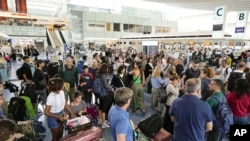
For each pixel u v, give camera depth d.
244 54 10.12
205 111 1.79
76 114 3.12
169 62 5.60
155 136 2.67
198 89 1.92
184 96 1.93
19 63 14.05
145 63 6.26
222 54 12.50
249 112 2.62
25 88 3.88
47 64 5.85
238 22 12.99
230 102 2.62
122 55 9.55
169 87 3.41
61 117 2.57
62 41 12.35
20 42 25.16
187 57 12.16
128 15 32.97
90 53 10.23
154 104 4.74
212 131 2.37
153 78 4.71
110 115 1.66
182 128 1.85
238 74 3.71
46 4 28.41
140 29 34.53
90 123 2.85
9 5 9.84
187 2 16.66
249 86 2.58
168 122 2.94
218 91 2.46
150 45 11.51
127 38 25.00
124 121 1.54
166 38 17.03
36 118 3.96
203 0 15.42
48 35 12.02
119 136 1.49
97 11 31.27
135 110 4.50
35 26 26.67
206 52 13.99
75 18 28.19
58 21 11.63
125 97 1.60
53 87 2.51
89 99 4.28
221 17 11.02
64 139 2.51
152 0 16.03
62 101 2.61
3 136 1.44
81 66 6.03
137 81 4.45
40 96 4.45
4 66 8.61
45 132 3.47
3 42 16.30
